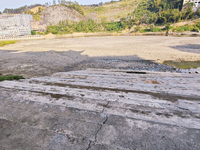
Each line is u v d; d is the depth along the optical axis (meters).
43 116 1.75
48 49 21.86
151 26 61.44
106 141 1.27
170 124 1.48
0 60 13.57
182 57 14.14
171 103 2.04
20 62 12.70
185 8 70.00
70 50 20.33
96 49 20.38
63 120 1.64
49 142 1.30
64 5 121.94
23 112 1.88
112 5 142.25
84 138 1.33
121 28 74.62
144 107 1.90
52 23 103.44
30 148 1.24
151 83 3.58
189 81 3.76
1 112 1.91
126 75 5.16
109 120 1.60
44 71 10.12
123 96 2.36
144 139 1.28
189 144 1.19
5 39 59.09
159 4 88.44
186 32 50.97
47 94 2.48
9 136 1.42
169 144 1.20
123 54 16.45
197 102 2.06
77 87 3.11
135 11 98.50
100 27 82.88
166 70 10.52
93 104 2.02
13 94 2.55
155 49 18.66
